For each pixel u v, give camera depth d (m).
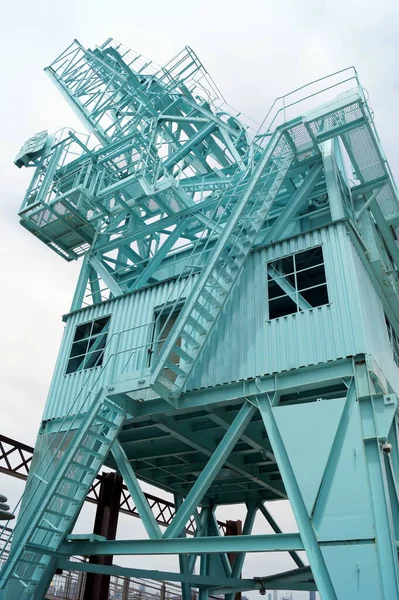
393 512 12.89
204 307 17.88
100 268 24.81
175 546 14.77
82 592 25.86
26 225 26.31
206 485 15.30
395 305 20.25
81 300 24.42
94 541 16.39
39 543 17.11
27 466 24.08
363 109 18.56
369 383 14.02
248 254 19.02
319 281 16.86
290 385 15.40
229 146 25.05
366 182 21.22
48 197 25.73
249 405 15.96
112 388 16.97
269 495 26.05
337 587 11.75
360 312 15.27
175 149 29.64
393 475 13.31
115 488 26.31
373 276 19.09
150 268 23.67
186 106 30.16
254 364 16.48
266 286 17.86
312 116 18.91
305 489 13.27
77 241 26.88
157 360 16.34
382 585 11.39
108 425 17.70
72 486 17.58
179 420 18.67
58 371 21.86
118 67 31.81
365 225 20.03
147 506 16.41
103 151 26.75
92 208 25.27
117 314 21.72
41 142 27.95
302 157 20.72
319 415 14.16
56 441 19.75
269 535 13.45
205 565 25.19
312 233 17.84
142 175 23.62
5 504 9.62
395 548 11.67
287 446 14.14
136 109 30.12
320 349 15.36
